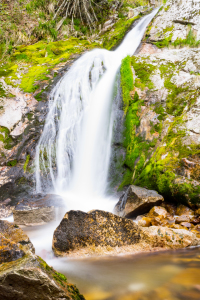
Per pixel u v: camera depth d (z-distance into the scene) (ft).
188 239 10.07
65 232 9.83
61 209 15.64
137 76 22.57
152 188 15.29
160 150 16.31
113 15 42.09
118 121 21.27
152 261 8.71
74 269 8.38
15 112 23.31
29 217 15.05
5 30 35.65
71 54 32.60
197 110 17.03
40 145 22.30
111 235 9.78
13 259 6.28
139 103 20.70
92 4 43.11
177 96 19.52
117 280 7.46
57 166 22.21
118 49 33.04
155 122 18.92
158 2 41.52
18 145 21.79
